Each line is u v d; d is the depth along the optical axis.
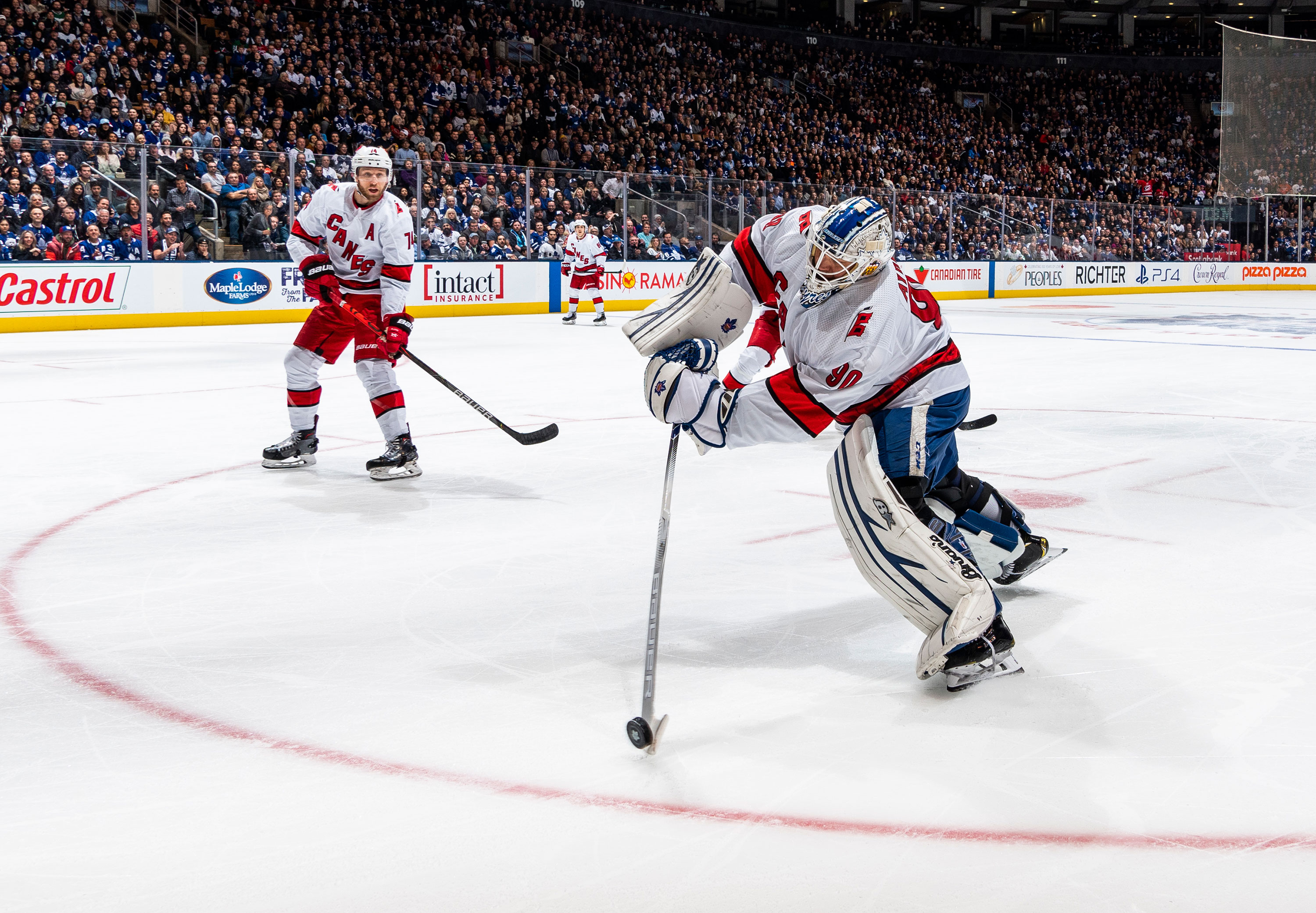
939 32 36.31
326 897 1.93
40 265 14.68
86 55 18.61
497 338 14.75
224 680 2.96
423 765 2.44
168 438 6.93
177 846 2.10
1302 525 4.62
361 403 8.48
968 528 3.44
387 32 23.50
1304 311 20.97
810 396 2.84
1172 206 30.12
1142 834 2.13
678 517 4.85
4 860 2.06
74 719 2.71
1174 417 7.64
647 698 2.46
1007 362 11.56
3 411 7.97
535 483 5.57
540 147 24.16
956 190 31.72
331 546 4.38
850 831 2.15
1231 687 2.88
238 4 22.05
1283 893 1.93
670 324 2.98
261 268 16.80
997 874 2.00
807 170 28.80
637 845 2.10
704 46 30.28
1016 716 2.70
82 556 4.23
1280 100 25.28
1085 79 36.75
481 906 1.90
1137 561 4.09
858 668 3.05
